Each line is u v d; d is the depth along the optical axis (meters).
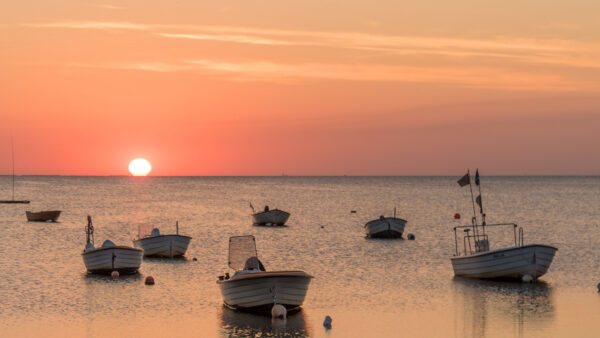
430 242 61.28
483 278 38.16
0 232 68.19
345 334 26.38
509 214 105.06
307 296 33.62
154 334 26.08
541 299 33.00
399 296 33.66
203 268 43.00
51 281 37.25
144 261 46.19
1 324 27.30
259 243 59.34
